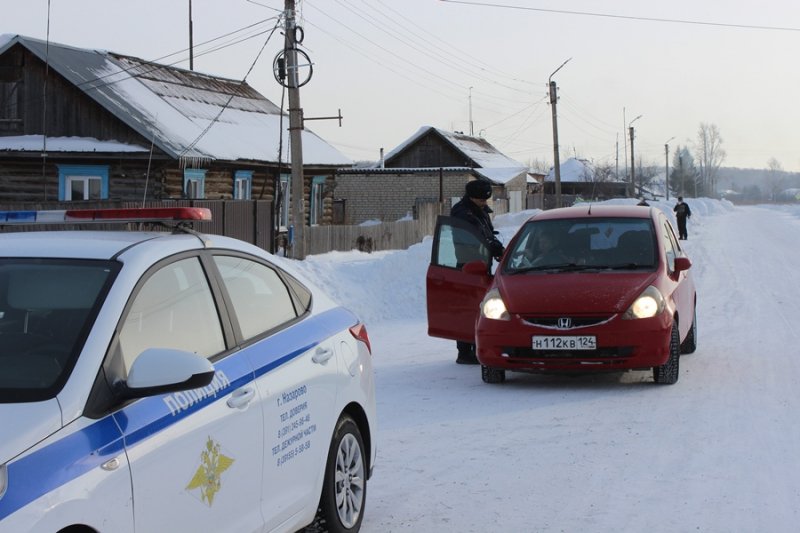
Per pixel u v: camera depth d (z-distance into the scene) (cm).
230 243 459
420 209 3647
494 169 6019
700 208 8531
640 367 878
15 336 347
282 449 431
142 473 331
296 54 2072
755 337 1251
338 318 529
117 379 337
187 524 357
